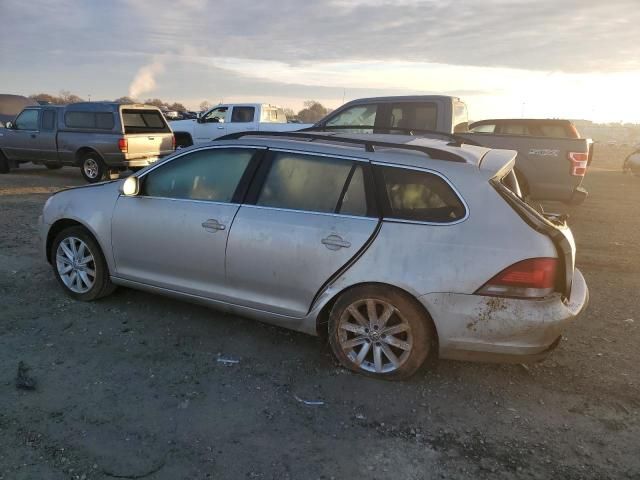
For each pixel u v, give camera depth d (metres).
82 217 4.58
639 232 9.12
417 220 3.48
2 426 2.95
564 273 3.35
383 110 9.24
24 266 5.67
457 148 3.96
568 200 9.34
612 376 3.81
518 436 3.09
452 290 3.32
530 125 10.64
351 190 3.70
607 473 2.79
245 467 2.73
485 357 3.40
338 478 2.69
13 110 21.66
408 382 3.63
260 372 3.70
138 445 2.86
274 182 3.93
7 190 11.14
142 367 3.68
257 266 3.85
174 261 4.21
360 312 3.64
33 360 3.69
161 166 4.39
